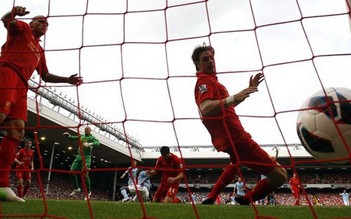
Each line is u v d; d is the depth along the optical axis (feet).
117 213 10.59
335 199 127.03
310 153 11.55
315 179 131.34
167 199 22.98
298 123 11.60
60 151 111.45
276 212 11.17
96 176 140.87
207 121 12.96
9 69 11.78
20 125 11.73
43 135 93.76
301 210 11.75
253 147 12.84
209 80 12.84
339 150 10.78
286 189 130.31
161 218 9.67
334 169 131.64
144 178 32.40
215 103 12.23
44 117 81.51
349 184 126.82
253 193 13.65
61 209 10.80
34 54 12.67
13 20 12.26
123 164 132.77
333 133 10.72
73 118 93.04
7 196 11.49
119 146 114.21
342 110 10.69
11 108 11.73
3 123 11.71
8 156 11.44
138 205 13.70
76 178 31.81
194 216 10.16
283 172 13.05
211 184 136.46
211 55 13.14
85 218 9.21
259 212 11.13
